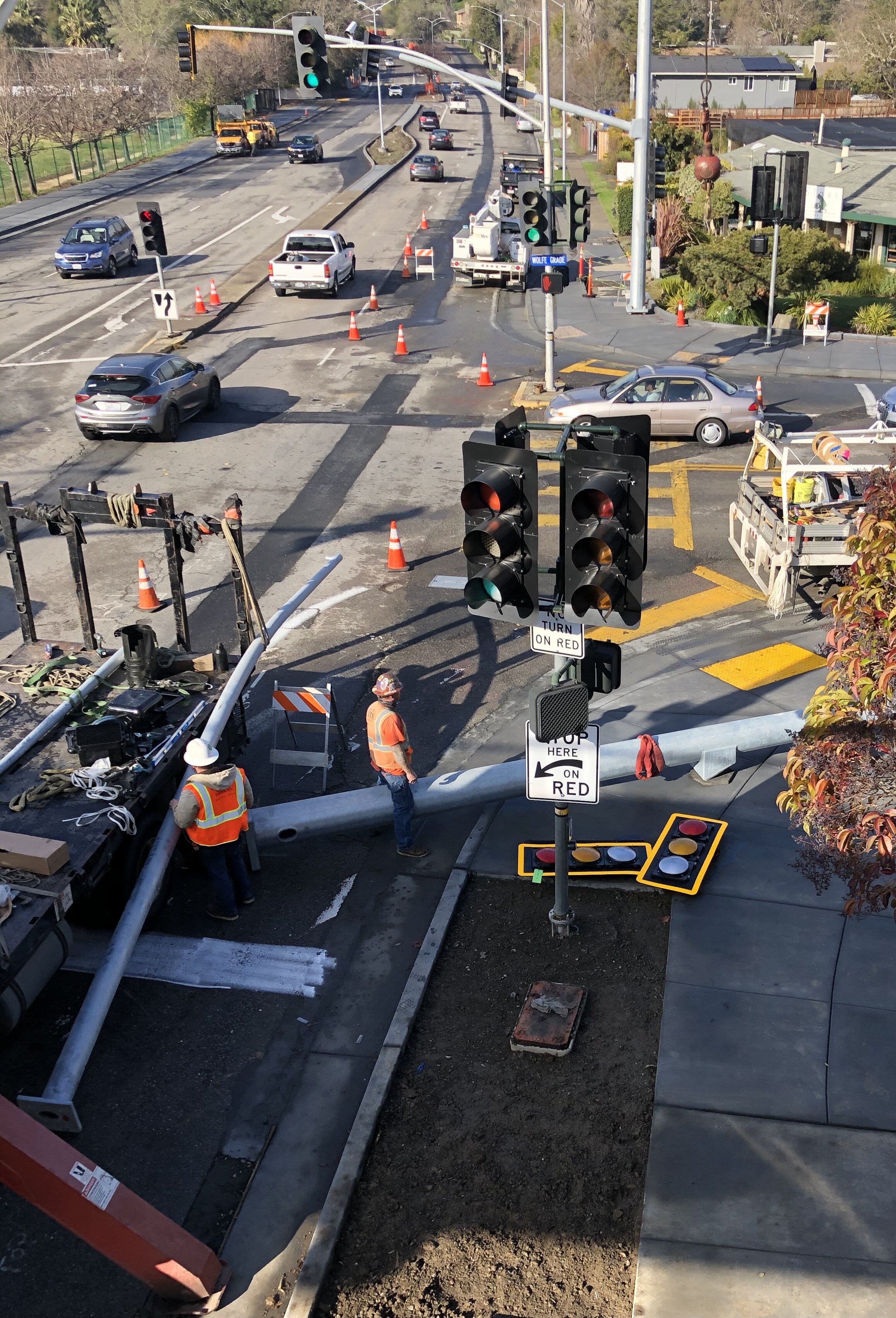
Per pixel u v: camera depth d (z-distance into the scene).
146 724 9.90
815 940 8.88
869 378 25.52
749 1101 7.36
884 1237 6.37
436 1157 7.13
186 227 46.69
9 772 9.30
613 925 9.23
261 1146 7.34
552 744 8.28
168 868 9.46
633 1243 6.48
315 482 19.94
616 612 7.12
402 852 10.35
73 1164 5.95
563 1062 7.82
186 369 22.98
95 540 17.77
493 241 34.41
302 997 8.64
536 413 23.23
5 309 33.72
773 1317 5.93
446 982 8.67
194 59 24.70
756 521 15.46
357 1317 6.16
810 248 31.22
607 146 64.44
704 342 28.75
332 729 12.55
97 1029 7.57
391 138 76.31
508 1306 6.16
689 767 11.48
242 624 11.03
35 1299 6.40
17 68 71.50
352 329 29.58
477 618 15.02
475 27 151.00
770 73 77.62
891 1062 7.64
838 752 6.07
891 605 5.82
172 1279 6.22
